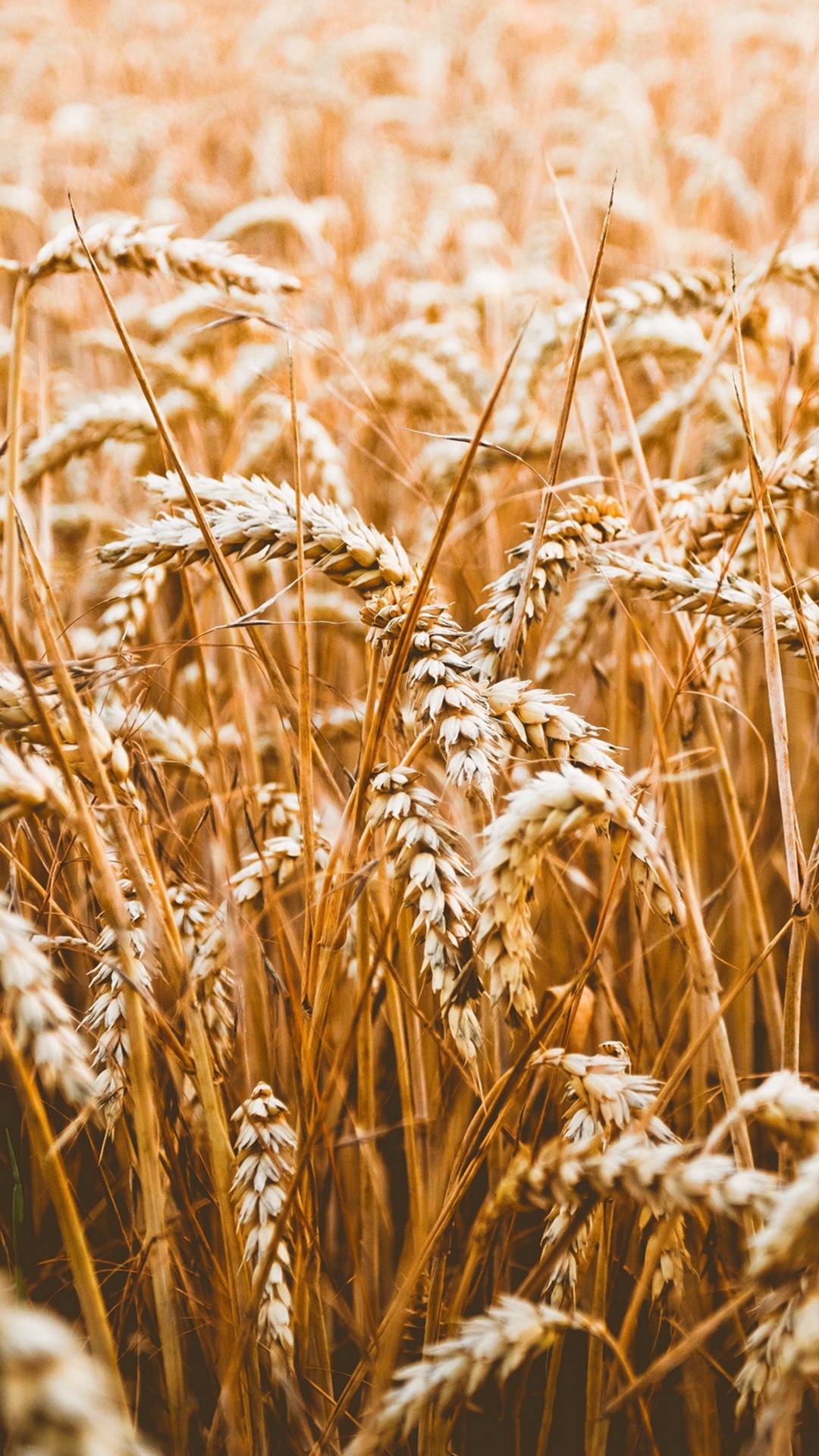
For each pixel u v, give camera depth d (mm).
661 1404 961
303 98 2670
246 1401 880
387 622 841
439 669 818
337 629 1131
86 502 1441
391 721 914
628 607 987
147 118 2883
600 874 1079
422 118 3279
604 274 1961
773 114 2977
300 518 832
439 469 1171
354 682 1169
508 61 4090
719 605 869
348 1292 987
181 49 4008
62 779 814
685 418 1003
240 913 918
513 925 794
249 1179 862
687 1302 907
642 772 902
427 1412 865
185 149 2932
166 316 1264
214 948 901
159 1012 862
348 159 2678
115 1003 862
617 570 870
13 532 917
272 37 3795
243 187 2828
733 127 2748
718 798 1104
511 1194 790
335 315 1416
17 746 819
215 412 1291
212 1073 882
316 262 1688
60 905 984
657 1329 924
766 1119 769
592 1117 845
